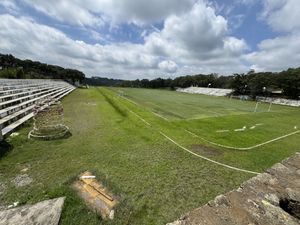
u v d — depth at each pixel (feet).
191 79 344.49
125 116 61.16
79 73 341.82
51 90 112.47
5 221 14.80
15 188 20.76
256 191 9.14
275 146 39.91
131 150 33.27
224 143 40.11
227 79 310.45
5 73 177.06
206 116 73.31
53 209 16.16
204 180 24.80
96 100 97.66
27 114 52.95
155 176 24.98
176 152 33.63
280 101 166.30
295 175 10.75
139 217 17.52
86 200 18.44
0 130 32.32
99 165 27.04
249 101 172.14
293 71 180.55
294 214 8.58
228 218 7.33
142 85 380.37
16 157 28.22
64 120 50.93
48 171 24.67
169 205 19.47
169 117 68.28
